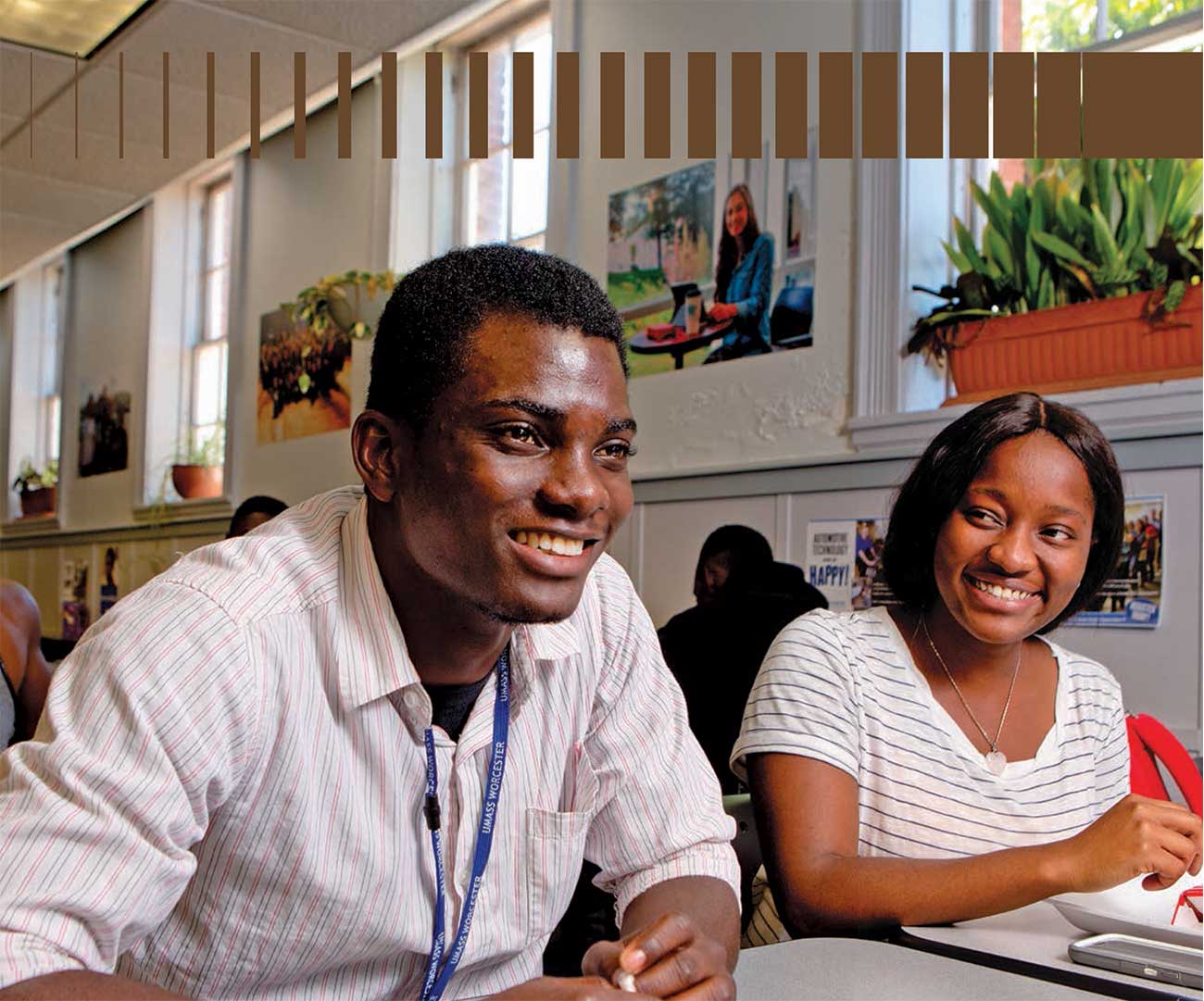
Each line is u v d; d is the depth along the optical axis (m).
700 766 1.37
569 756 1.25
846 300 3.73
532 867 1.16
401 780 1.06
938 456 1.56
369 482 1.00
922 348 3.52
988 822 1.52
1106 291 3.01
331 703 1.02
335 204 6.52
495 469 0.91
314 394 6.58
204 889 1.02
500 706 1.14
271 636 0.98
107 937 0.86
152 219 8.30
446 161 6.00
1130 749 1.77
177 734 0.90
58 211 7.29
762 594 2.82
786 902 1.39
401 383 0.96
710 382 4.17
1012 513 1.50
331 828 1.02
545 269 0.96
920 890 1.28
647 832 1.29
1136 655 2.90
